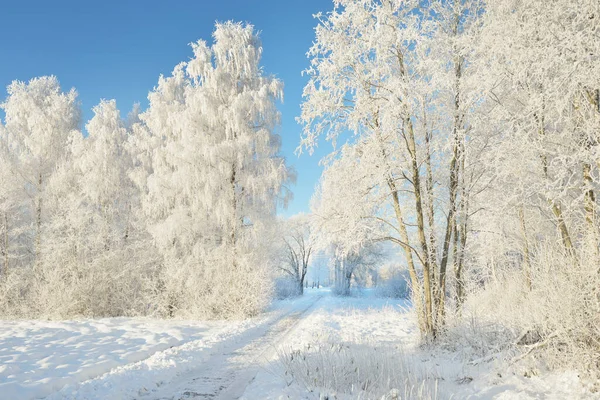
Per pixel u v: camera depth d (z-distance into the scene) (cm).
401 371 590
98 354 844
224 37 1867
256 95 1795
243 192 1814
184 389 596
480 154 936
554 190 676
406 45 927
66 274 1886
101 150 1992
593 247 593
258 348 968
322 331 1148
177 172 1711
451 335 870
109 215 2050
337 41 945
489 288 1312
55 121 2139
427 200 1002
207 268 1753
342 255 1012
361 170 977
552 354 620
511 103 870
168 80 2183
